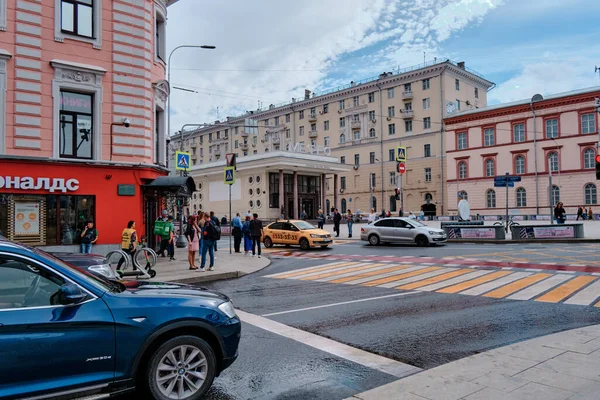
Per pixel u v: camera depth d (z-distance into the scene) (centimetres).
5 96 1404
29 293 372
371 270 1373
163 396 400
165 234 1659
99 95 1566
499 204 5331
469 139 5612
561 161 4897
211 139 9138
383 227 2320
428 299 898
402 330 668
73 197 1520
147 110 1684
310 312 805
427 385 436
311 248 2302
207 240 1396
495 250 1867
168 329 402
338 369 511
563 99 4850
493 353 530
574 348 539
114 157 1588
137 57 1656
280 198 4969
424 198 6066
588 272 1180
